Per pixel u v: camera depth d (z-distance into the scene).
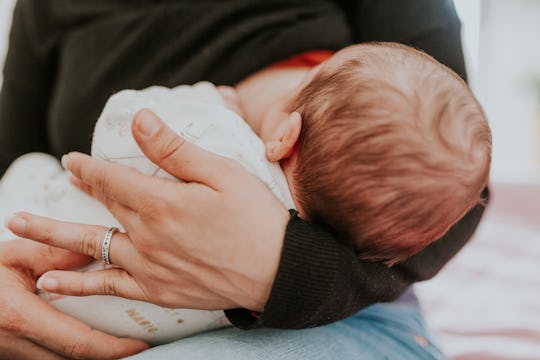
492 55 3.90
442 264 0.76
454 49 0.92
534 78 3.82
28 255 0.61
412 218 0.59
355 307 0.61
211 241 0.54
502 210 2.31
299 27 0.88
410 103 0.59
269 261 0.54
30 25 1.03
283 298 0.54
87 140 0.95
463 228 0.78
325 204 0.60
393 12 0.94
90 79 0.94
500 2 3.87
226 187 0.56
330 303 0.56
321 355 0.62
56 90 1.01
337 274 0.55
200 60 0.87
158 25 0.93
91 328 0.62
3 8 1.82
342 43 0.91
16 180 0.85
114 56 0.93
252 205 0.56
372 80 0.60
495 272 1.61
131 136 0.62
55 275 0.57
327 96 0.60
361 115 0.58
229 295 0.57
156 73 0.92
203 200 0.54
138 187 0.54
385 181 0.57
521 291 1.48
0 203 0.80
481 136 0.62
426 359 0.71
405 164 0.58
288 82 0.82
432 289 1.47
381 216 0.59
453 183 0.59
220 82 0.87
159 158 0.55
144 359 0.56
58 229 0.57
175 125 0.63
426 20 0.92
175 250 0.55
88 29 0.98
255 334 0.62
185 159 0.55
